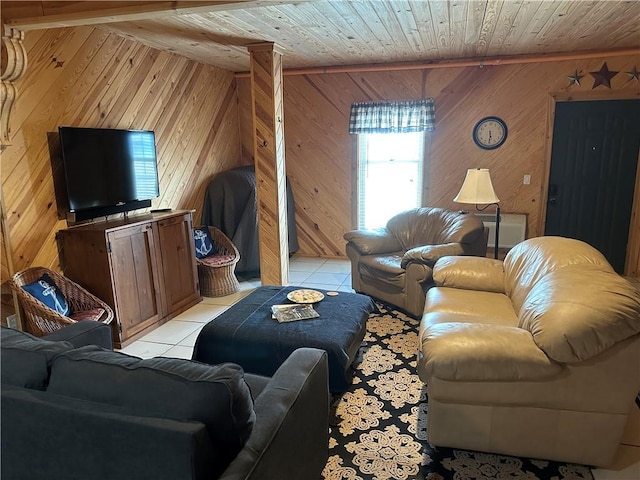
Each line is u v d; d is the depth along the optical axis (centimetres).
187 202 493
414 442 224
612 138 481
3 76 271
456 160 536
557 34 393
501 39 410
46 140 320
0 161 290
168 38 385
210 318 393
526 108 501
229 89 567
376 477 200
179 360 137
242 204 508
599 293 193
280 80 428
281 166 435
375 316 391
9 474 130
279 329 259
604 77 471
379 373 292
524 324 209
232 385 122
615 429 194
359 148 564
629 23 356
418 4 298
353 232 452
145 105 417
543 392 193
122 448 116
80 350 146
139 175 394
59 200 332
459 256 345
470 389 199
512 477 198
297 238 609
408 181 562
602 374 188
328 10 307
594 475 199
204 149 520
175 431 111
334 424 238
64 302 309
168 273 389
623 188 486
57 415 121
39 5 264
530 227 526
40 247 320
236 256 469
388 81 536
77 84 342
